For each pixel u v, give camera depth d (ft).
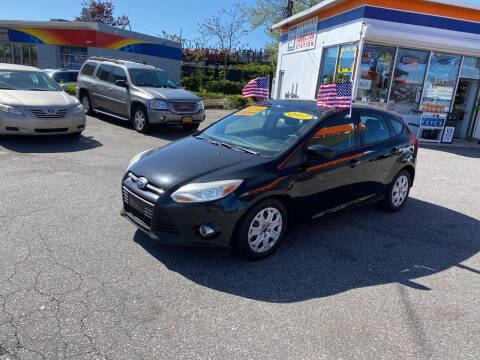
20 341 7.82
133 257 11.55
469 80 41.04
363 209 17.89
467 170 27.55
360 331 9.00
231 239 11.25
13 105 23.67
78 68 73.77
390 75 36.88
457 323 9.61
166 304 9.44
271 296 10.16
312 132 13.24
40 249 11.59
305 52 44.86
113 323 8.59
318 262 12.27
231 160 12.17
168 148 13.83
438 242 14.62
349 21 35.55
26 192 16.20
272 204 11.80
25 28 73.56
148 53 81.15
